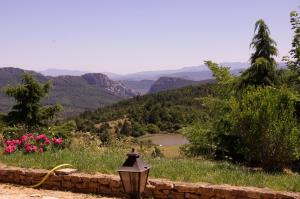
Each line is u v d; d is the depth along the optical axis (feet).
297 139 33.55
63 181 27.84
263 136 33.78
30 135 38.47
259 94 35.14
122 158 32.55
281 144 33.37
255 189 24.04
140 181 15.19
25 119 69.87
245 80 52.24
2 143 43.21
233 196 23.88
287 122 33.37
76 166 29.43
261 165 37.01
